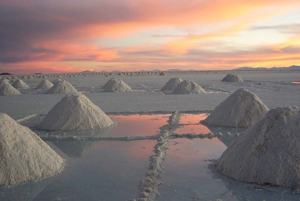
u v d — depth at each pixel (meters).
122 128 7.27
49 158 4.39
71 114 7.30
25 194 3.55
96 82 29.75
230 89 18.50
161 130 6.93
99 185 3.79
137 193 3.54
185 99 13.17
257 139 4.05
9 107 11.17
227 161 4.17
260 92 15.80
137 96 14.94
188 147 5.51
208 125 7.53
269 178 3.70
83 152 5.29
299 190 3.50
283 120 4.14
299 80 28.52
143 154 5.11
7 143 4.13
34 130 7.16
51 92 17.41
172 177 4.03
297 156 3.74
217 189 3.62
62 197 3.45
